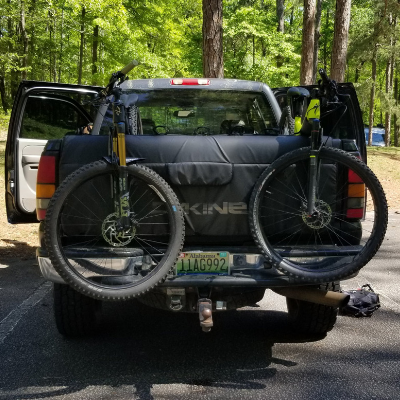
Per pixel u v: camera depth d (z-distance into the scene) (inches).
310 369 137.9
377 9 1092.5
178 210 122.3
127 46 708.7
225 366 140.4
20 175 227.0
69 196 121.8
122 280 122.9
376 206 125.3
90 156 130.3
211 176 128.4
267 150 130.1
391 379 130.7
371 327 174.9
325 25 1475.1
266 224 130.6
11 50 913.5
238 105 199.8
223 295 137.0
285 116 183.0
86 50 895.7
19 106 224.7
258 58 1006.4
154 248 128.6
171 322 181.8
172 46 813.9
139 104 195.3
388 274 255.3
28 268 262.5
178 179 127.9
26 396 121.6
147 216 127.6
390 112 1175.6
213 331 171.6
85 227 127.7
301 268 125.3
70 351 151.9
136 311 196.1
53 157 131.2
